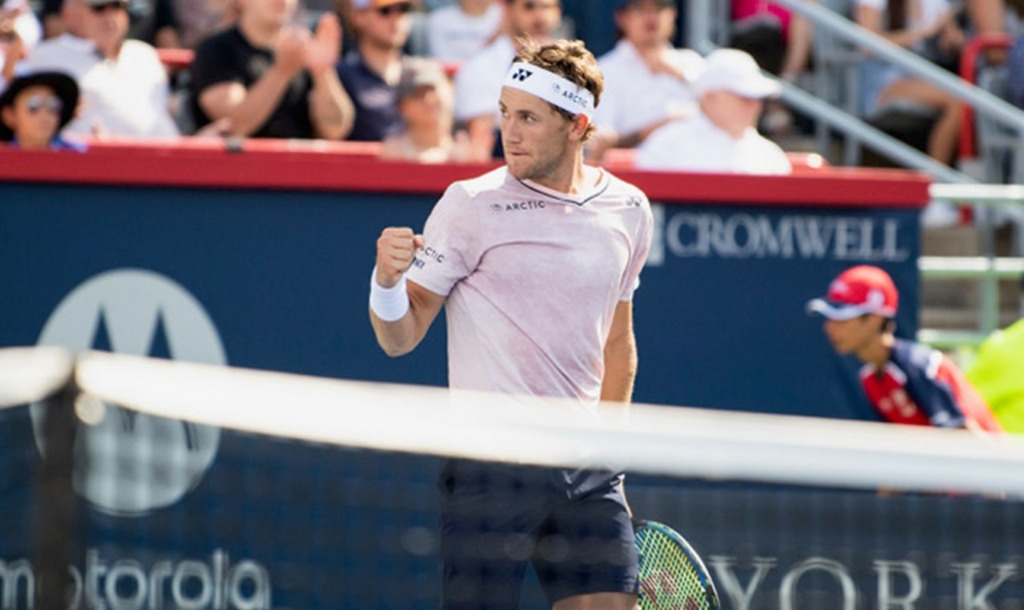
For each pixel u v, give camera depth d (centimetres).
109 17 2736
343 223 2297
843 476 1100
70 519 1195
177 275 2280
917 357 2355
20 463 1678
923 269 2864
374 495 1755
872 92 3588
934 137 3562
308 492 1783
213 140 2625
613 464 1232
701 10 3419
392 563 1756
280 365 2295
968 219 3369
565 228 1538
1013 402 2442
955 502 1581
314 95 2789
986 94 3475
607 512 1546
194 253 2278
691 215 2367
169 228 2277
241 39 2812
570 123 1522
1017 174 3419
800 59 3625
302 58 2753
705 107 2678
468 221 1531
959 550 1582
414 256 1545
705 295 2375
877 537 1605
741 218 2378
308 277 2294
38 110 2428
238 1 2870
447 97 2661
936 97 3547
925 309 3195
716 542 1672
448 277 1544
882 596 1603
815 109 3369
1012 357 2459
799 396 2392
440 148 2659
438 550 1722
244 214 2286
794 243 2388
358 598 1767
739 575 1661
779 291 2388
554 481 1518
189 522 1845
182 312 2283
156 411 1266
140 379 1235
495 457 1251
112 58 2762
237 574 1828
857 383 2397
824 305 2356
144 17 3200
